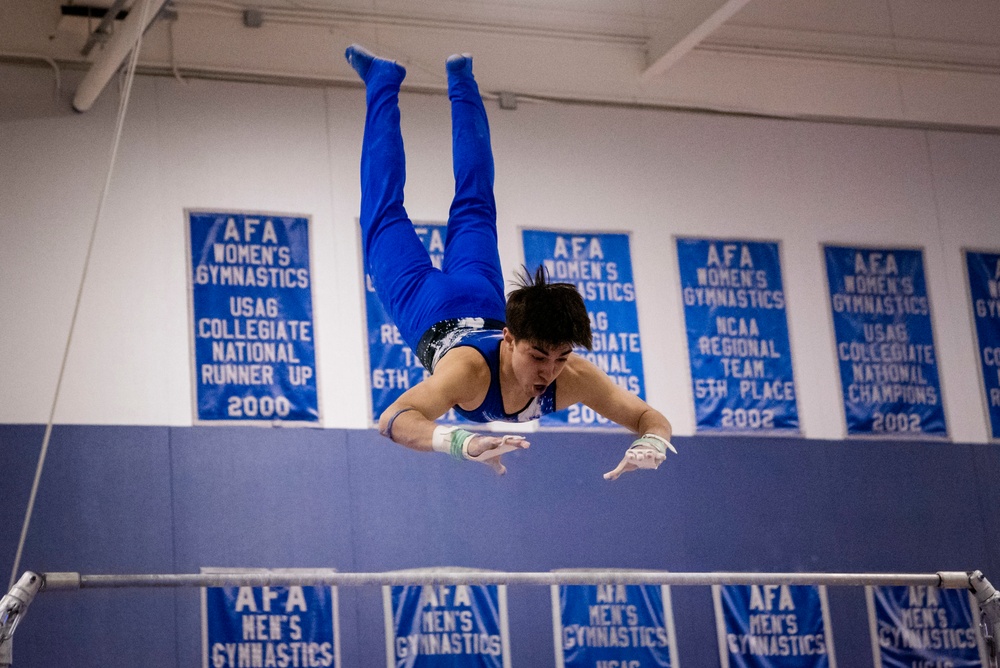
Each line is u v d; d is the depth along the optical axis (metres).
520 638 19.53
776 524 21.34
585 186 22.16
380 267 10.16
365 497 19.55
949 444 22.72
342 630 18.81
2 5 19.91
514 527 20.06
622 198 22.31
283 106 20.88
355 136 21.12
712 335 22.08
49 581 10.71
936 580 13.14
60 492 18.14
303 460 19.42
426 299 9.64
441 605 19.38
